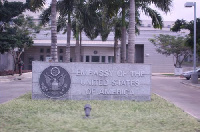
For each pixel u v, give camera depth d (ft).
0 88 68.18
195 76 88.22
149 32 167.84
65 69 45.60
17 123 28.35
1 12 92.73
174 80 108.37
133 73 46.39
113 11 65.92
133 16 53.31
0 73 107.96
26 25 119.96
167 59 168.25
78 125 27.68
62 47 164.35
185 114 34.73
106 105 39.86
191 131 26.53
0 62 127.03
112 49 165.07
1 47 93.97
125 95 46.29
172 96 57.41
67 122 28.91
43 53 164.35
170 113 34.99
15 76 106.32
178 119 31.53
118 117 31.73
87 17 75.61
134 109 37.06
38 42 158.71
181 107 43.14
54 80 45.42
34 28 123.03
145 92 46.50
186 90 70.90
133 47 52.90
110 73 46.11
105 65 46.03
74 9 75.46
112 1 63.57
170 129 27.02
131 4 53.36
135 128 27.02
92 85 45.83
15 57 127.54
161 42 143.54
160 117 32.35
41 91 45.55
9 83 83.20
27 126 27.14
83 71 45.70
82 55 163.73
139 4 65.87
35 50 164.14
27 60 164.55
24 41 110.42
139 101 45.09
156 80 107.65
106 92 45.96
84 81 45.73
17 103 40.52
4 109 35.70
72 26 96.22
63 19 92.22
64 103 41.32
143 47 169.17
